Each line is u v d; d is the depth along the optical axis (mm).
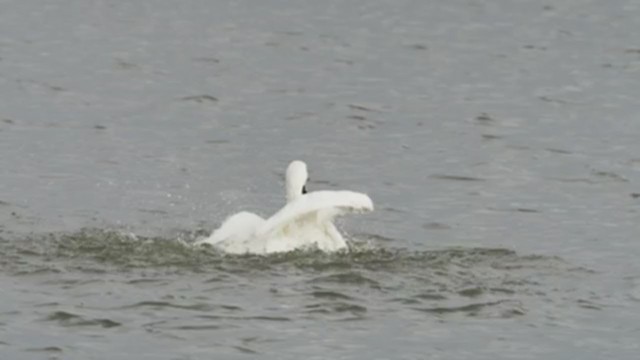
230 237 16641
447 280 16141
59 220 19266
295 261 16203
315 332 14336
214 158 24312
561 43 35562
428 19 38188
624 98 29844
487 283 16188
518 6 39750
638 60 33719
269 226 15961
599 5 40000
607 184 22734
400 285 15852
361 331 14430
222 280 15609
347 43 35375
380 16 38500
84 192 21359
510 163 24172
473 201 21500
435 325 14734
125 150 24594
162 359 13547
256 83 30922
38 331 14172
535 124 27391
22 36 35500
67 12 38625
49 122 26672
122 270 15961
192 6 39781
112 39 35406
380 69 32469
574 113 28406
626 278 16875
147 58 33312
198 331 14242
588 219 20406
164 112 27984
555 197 21875
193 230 18938
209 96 29469
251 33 36406
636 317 15328
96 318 14500
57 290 15273
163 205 20797
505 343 14359
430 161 24328
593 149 25359
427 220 20125
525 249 18328
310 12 39062
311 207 16047
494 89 30562
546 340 14516
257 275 15789
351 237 18812
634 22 38031
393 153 24938
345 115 27938
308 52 34281
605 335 14758
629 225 20062
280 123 27219
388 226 19641
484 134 26422
